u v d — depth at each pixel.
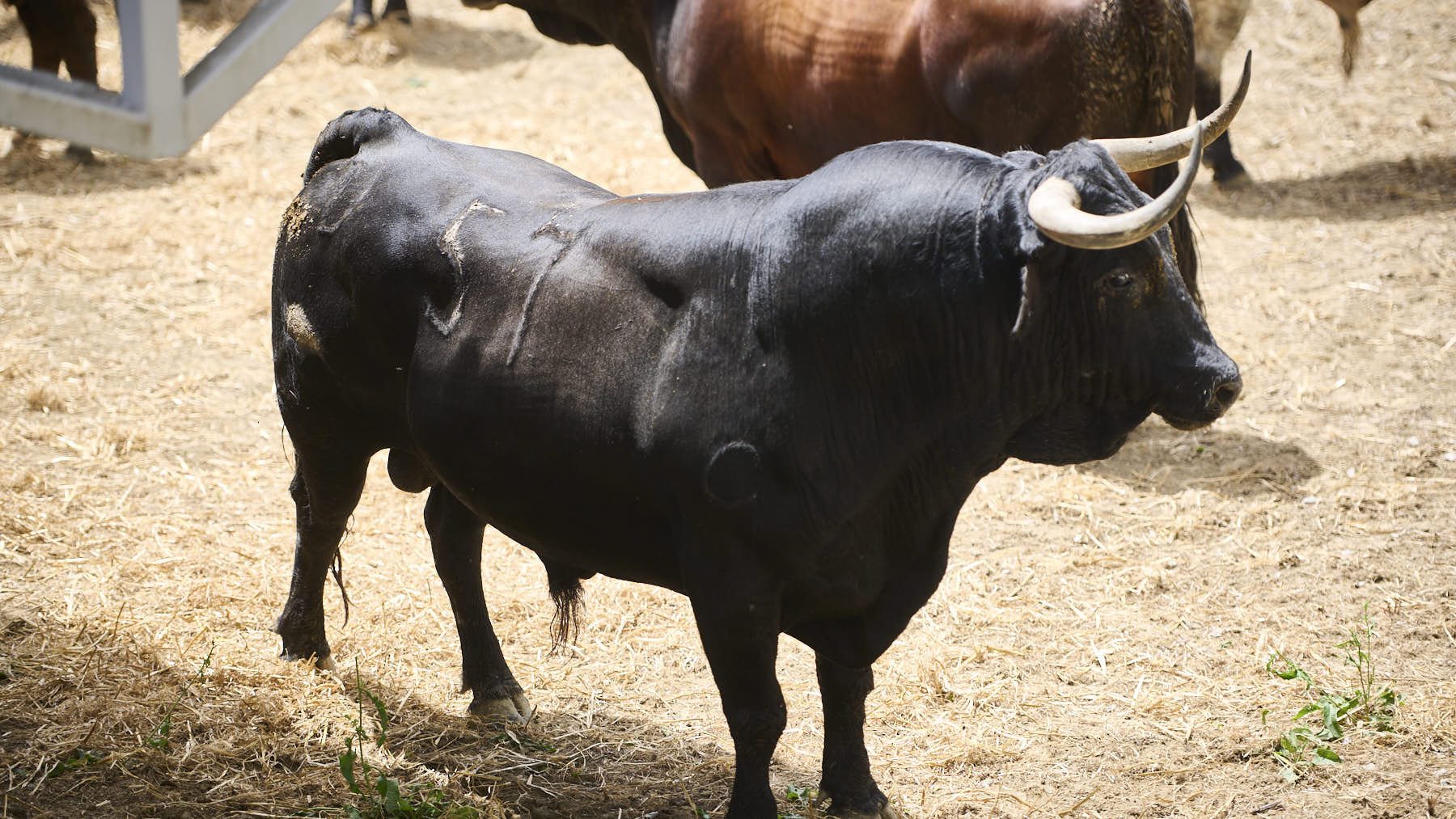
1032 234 5.73
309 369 7.80
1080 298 5.91
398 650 9.28
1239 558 10.82
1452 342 14.48
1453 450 12.34
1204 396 5.99
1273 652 9.40
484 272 6.95
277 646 9.11
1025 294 5.66
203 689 8.40
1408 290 15.75
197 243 17.86
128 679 8.46
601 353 6.54
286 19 4.40
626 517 6.67
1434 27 24.30
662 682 9.16
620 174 20.05
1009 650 9.51
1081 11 10.43
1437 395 13.45
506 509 7.02
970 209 5.97
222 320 15.65
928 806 7.73
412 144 7.76
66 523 10.88
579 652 9.48
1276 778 7.94
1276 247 17.20
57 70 18.42
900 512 6.50
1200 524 11.36
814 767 8.12
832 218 6.16
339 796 7.45
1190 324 6.04
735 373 6.23
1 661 8.56
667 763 8.12
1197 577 10.55
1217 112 6.09
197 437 12.90
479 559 8.40
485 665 8.48
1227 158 19.20
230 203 19.31
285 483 12.08
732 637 6.41
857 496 6.29
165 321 15.56
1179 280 6.07
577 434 6.57
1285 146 20.66
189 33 20.28
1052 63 10.58
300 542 8.60
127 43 4.23
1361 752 8.11
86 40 17.97
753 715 6.55
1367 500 11.59
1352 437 12.74
